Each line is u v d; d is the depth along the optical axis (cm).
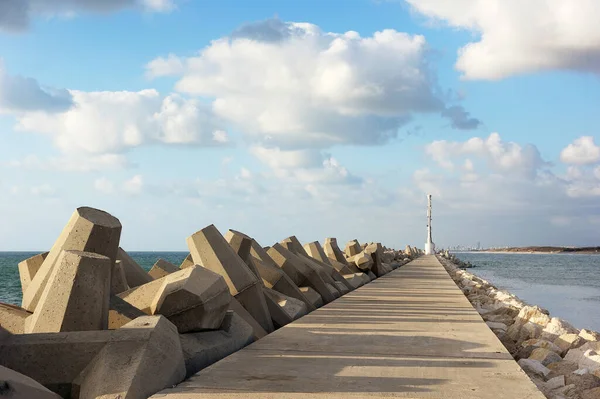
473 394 492
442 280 2109
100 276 589
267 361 618
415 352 675
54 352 486
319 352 672
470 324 915
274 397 473
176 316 679
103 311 588
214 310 698
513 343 1034
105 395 443
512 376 557
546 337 1017
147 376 475
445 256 7944
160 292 696
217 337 697
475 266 8988
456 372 573
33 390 390
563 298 3144
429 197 8156
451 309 1134
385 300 1324
